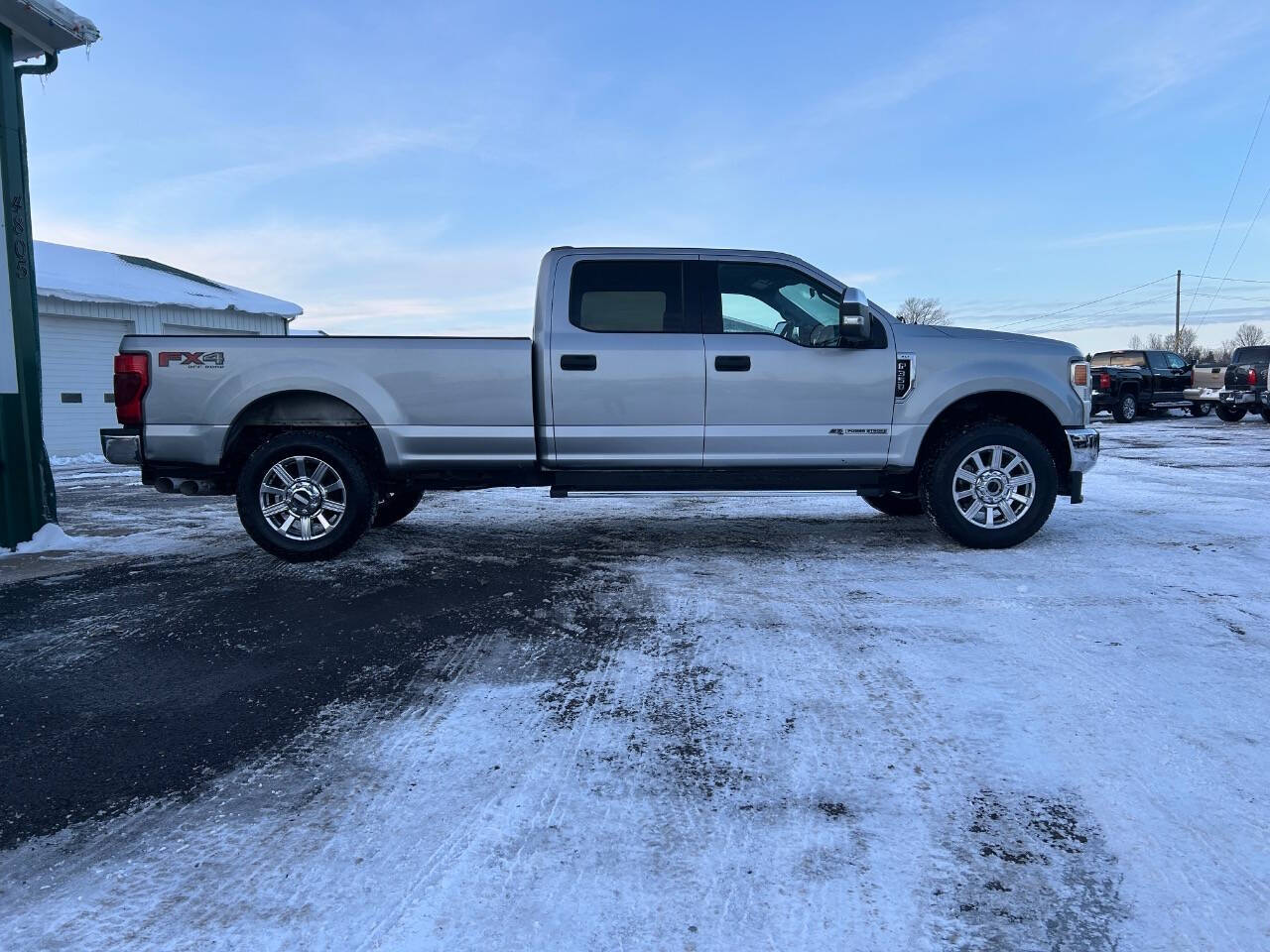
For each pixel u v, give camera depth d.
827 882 1.96
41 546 6.04
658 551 5.58
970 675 3.21
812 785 2.41
